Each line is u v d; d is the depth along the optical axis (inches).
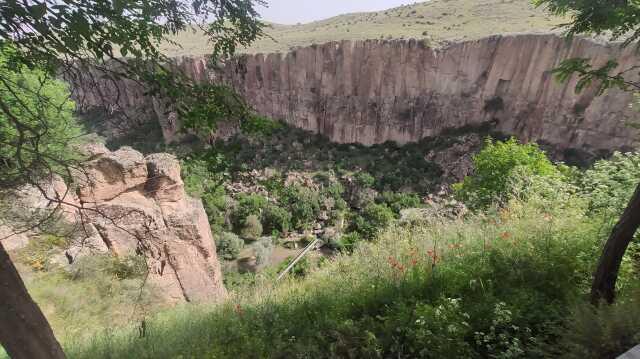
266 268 1339.8
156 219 522.6
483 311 176.7
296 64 2593.5
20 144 100.3
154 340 254.8
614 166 309.1
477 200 528.4
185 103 118.6
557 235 230.1
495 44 1920.5
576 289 184.9
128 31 98.6
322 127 2659.9
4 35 84.8
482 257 232.7
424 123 2281.0
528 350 141.6
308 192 1895.9
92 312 377.7
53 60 101.3
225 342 223.8
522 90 1863.9
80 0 86.7
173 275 520.4
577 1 141.4
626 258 194.9
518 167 520.4
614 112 1512.1
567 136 1689.2
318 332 196.5
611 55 1354.6
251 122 131.7
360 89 2445.9
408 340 171.0
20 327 114.8
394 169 2137.1
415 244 294.7
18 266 407.8
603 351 123.0
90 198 488.7
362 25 3376.0
